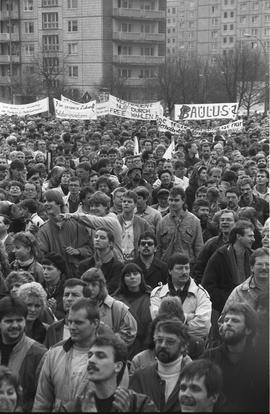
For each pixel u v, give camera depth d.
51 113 51.69
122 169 16.55
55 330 6.91
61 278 8.28
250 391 5.40
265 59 69.44
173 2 144.75
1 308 6.27
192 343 6.82
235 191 11.85
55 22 94.38
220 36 138.50
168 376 5.78
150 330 6.31
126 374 5.66
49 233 9.60
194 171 14.58
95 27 92.62
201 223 11.40
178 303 6.50
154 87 79.00
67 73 94.00
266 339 5.78
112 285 8.38
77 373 5.83
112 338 5.32
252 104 70.50
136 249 10.23
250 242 8.70
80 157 18.77
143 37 95.94
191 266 10.43
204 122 42.53
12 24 96.88
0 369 5.20
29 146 22.67
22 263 8.56
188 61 74.19
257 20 134.25
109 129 31.25
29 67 88.88
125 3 94.50
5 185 13.82
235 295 7.66
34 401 6.04
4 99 97.69
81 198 11.48
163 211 12.27
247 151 22.22
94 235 9.13
